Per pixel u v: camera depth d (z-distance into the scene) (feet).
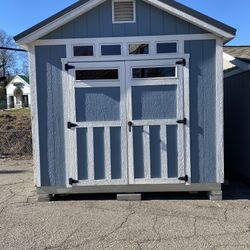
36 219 20.15
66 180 23.63
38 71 23.43
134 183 23.40
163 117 23.32
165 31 23.22
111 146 23.41
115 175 23.49
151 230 18.29
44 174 23.68
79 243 16.90
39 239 17.40
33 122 23.54
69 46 23.29
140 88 23.27
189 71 23.26
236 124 30.76
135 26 23.26
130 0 23.18
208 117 23.32
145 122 23.29
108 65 23.29
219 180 23.40
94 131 23.45
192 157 23.45
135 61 23.25
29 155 42.80
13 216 20.72
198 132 23.36
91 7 22.85
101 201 23.38
